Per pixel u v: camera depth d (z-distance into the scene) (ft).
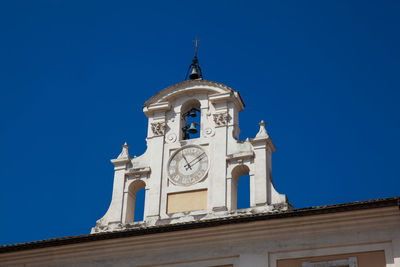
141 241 102.22
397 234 94.68
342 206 96.02
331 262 95.35
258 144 108.37
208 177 108.47
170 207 108.17
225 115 112.06
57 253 104.68
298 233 97.91
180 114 115.14
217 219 99.19
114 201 110.63
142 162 112.68
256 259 97.76
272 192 104.99
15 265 105.81
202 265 99.30
